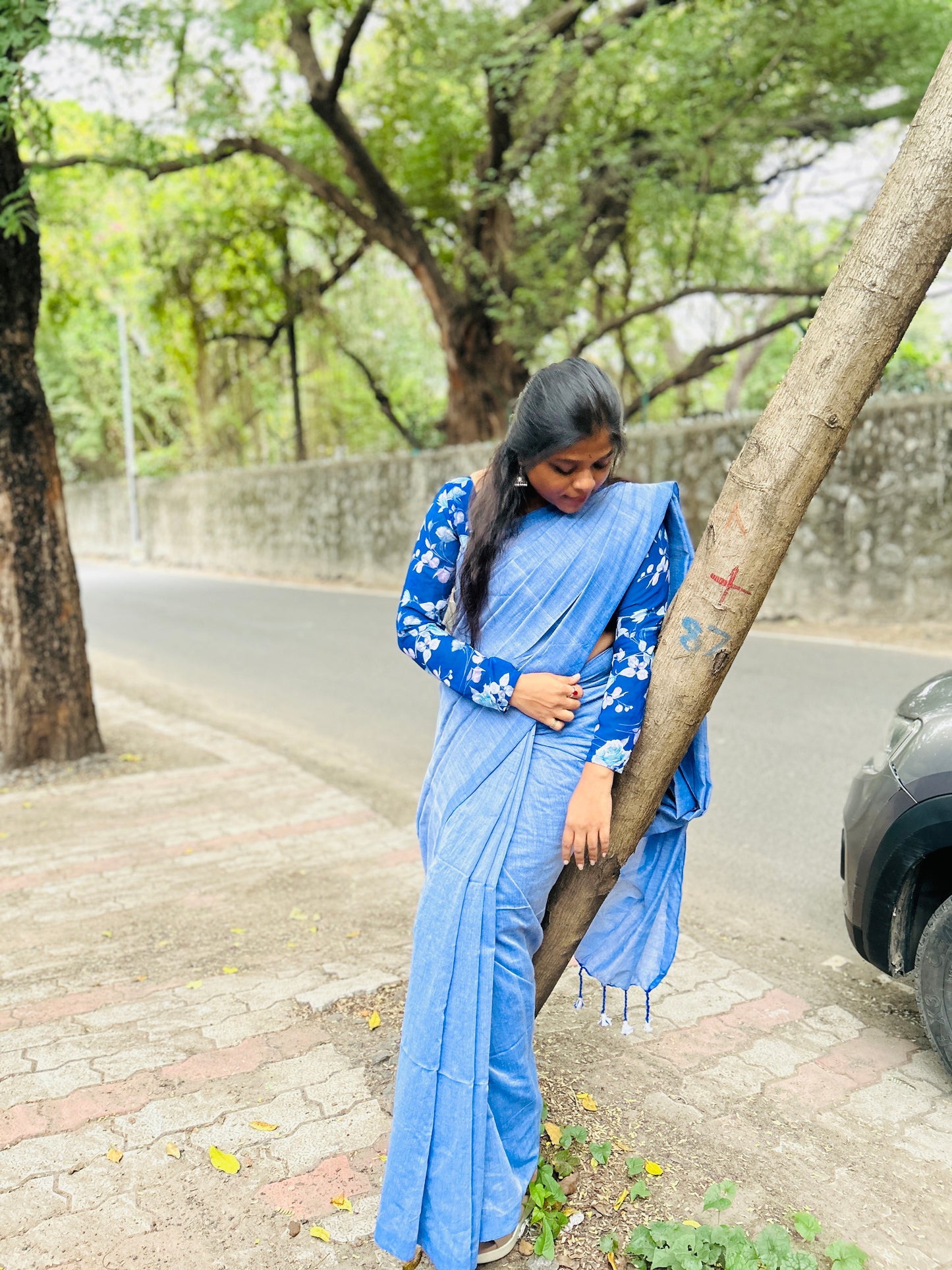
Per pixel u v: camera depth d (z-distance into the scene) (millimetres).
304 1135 2344
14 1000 3049
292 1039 2787
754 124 12398
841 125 12859
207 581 19750
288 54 16328
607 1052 2729
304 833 4727
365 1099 2488
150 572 22828
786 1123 2404
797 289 14016
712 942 3506
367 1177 2195
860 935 2746
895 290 1695
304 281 20172
